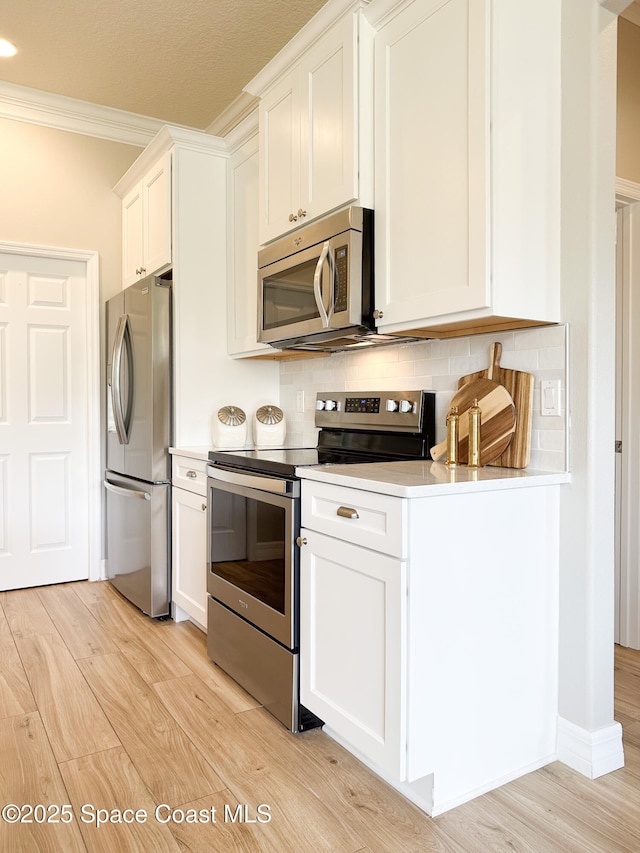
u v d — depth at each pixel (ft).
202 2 8.31
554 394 5.91
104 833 4.82
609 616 5.82
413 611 4.88
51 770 5.65
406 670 4.87
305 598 6.11
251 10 8.47
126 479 10.56
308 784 5.47
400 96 6.17
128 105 11.36
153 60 9.81
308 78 7.36
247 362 10.34
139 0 8.28
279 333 7.90
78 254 11.64
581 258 5.68
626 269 8.79
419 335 6.97
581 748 5.73
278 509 6.46
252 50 9.50
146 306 9.64
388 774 5.26
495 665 5.45
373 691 5.18
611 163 5.74
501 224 5.31
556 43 5.76
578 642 5.76
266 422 9.72
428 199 5.83
